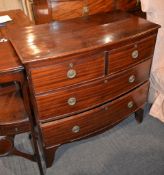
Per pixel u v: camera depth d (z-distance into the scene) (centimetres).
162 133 181
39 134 141
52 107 130
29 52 115
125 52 136
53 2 150
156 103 191
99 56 126
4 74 108
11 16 176
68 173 153
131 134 180
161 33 170
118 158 162
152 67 181
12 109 130
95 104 145
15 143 174
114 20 151
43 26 145
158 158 161
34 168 157
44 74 116
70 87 128
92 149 169
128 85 154
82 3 156
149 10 167
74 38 128
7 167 158
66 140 148
